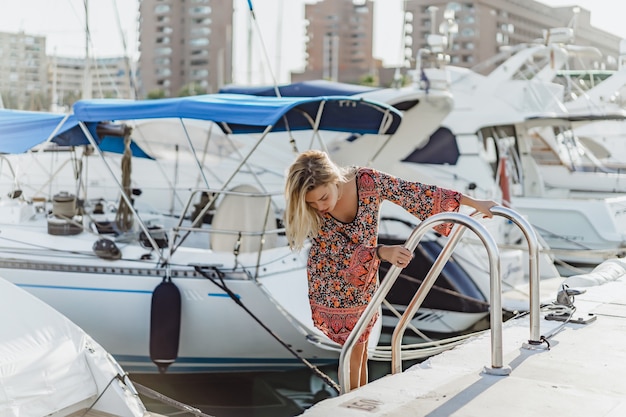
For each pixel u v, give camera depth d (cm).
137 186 1071
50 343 445
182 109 694
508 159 1210
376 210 314
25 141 746
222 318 711
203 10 13212
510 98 1191
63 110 1472
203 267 712
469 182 1096
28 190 1046
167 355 698
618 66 1352
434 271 352
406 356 599
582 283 604
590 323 450
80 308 714
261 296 709
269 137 1065
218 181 1014
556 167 1375
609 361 364
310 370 774
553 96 1236
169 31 13362
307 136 1043
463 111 1137
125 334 715
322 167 298
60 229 755
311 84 1052
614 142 1408
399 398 310
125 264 716
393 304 902
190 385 763
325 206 302
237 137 1074
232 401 746
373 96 987
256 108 681
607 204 1156
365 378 355
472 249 888
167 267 714
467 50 8956
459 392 317
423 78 1054
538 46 1288
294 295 710
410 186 316
